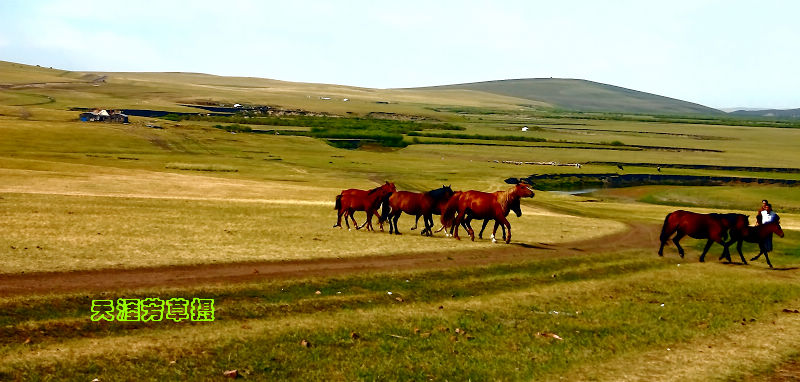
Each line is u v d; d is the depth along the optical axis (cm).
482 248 3100
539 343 1717
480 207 3269
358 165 11112
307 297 2042
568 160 13788
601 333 1844
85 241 2634
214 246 2723
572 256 3084
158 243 2705
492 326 1858
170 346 1515
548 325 1895
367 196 3481
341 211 3531
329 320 1812
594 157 14462
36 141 11138
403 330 1767
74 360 1383
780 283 2688
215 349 1522
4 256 2238
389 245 3005
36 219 3098
